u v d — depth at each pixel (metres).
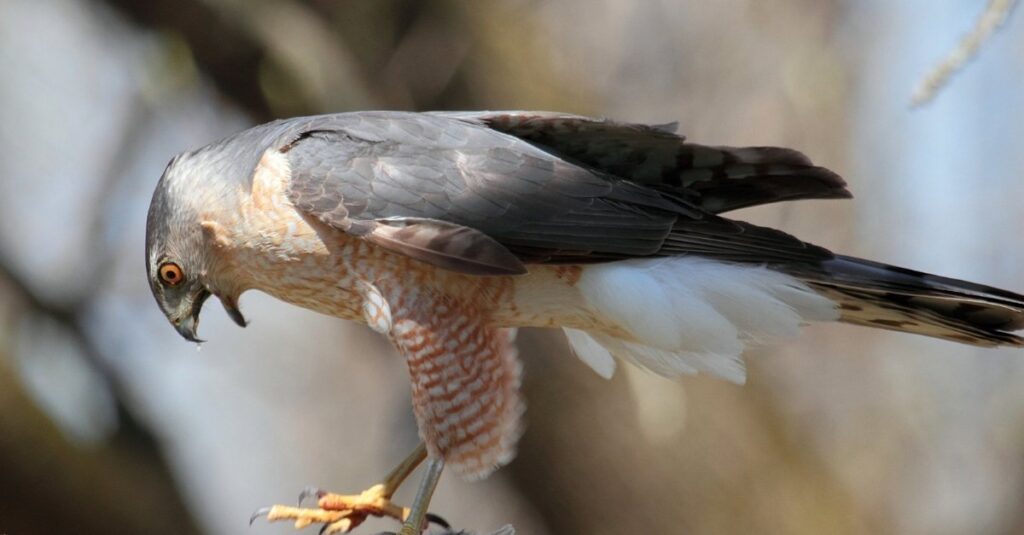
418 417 8.59
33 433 12.45
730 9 13.02
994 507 14.55
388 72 11.93
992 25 7.79
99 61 15.51
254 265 8.71
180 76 12.16
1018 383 14.77
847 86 13.64
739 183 8.83
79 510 12.62
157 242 9.01
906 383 14.52
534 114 8.59
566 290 8.69
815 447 13.52
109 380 13.41
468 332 8.54
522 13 12.32
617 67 12.79
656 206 8.66
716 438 12.52
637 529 12.52
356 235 8.37
